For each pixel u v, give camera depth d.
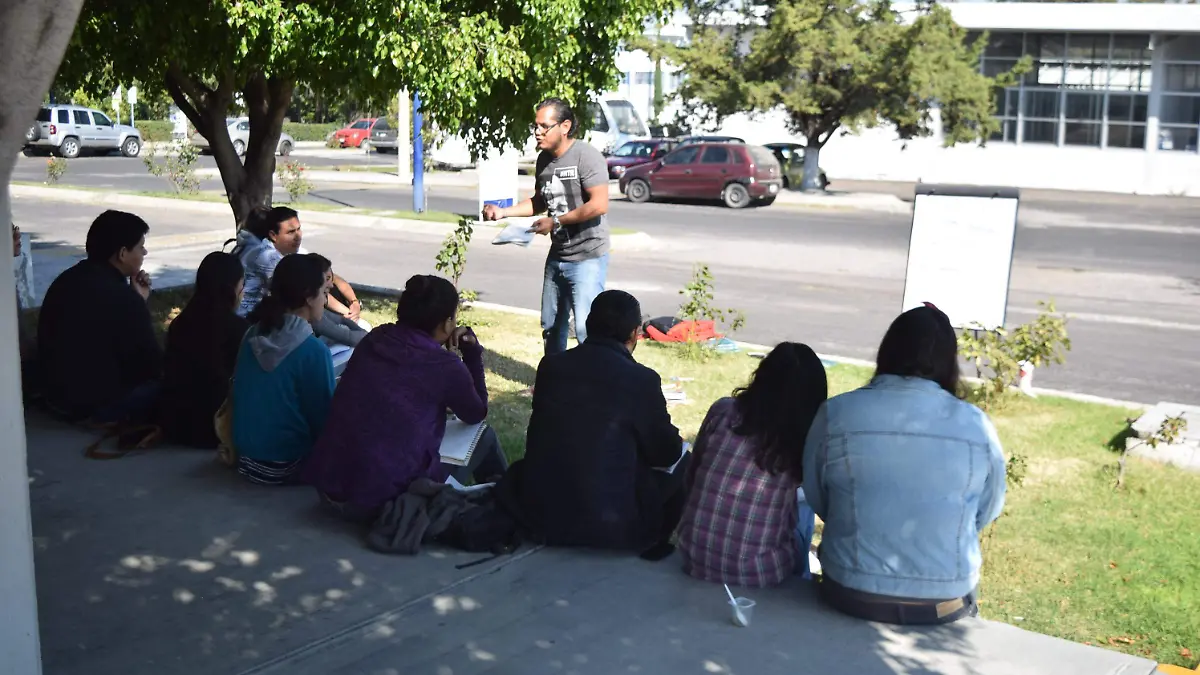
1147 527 6.17
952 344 4.21
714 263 17.19
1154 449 7.30
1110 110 35.03
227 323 6.19
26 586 3.28
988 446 4.07
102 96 9.80
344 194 27.61
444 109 8.64
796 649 4.05
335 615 4.32
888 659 3.97
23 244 11.04
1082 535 6.04
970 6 35.09
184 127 40.72
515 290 14.28
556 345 7.61
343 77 9.01
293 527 5.18
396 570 4.74
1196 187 33.94
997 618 5.05
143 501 5.46
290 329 5.56
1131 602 5.23
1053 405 8.88
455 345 5.85
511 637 4.16
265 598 4.46
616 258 17.64
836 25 28.86
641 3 9.49
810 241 20.28
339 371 6.75
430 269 15.86
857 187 34.25
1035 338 8.91
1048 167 35.94
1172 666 4.14
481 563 4.82
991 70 36.25
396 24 7.94
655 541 5.02
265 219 7.59
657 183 27.78
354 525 5.22
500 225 20.39
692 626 4.25
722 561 4.57
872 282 15.49
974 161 36.91
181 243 17.73
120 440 6.21
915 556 4.14
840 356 10.77
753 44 30.06
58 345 6.43
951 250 8.81
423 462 5.11
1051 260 18.33
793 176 32.03
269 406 5.56
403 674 3.88
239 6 7.54
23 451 3.24
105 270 6.50
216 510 5.37
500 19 8.95
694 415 8.19
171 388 6.23
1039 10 34.41
